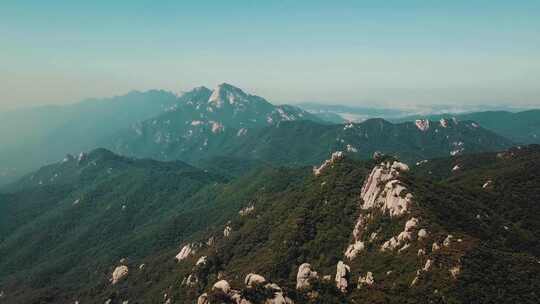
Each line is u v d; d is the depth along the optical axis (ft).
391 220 581.53
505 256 463.83
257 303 378.94
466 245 465.06
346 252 606.55
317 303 412.77
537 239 643.86
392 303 414.62
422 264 457.68
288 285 435.12
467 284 419.74
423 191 628.69
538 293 423.64
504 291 415.44
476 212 650.43
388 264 496.64
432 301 407.64
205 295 379.55
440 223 524.52
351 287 465.06
